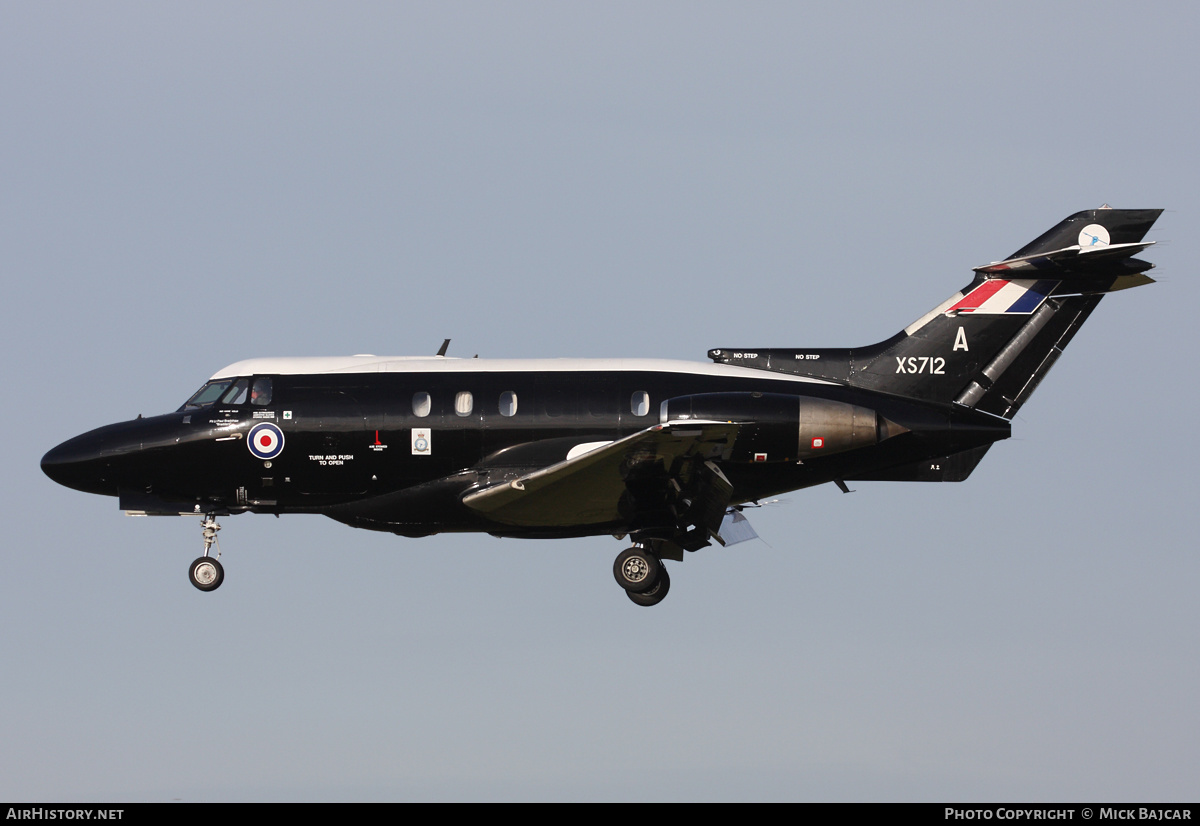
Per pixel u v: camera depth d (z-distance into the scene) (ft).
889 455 269.64
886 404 271.28
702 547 260.21
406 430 265.13
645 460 233.35
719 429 218.59
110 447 270.67
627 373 268.82
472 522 268.82
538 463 263.08
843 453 266.57
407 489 269.03
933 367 273.95
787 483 269.03
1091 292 273.13
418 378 269.44
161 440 269.85
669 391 265.75
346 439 265.95
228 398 272.10
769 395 253.44
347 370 272.92
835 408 251.39
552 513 255.09
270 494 272.10
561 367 270.67
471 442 264.52
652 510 248.73
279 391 270.05
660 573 260.62
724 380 269.44
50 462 272.10
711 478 241.35
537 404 264.93
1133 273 270.05
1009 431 272.10
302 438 266.77
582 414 263.90
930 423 269.44
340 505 272.72
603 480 241.76
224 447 268.00
